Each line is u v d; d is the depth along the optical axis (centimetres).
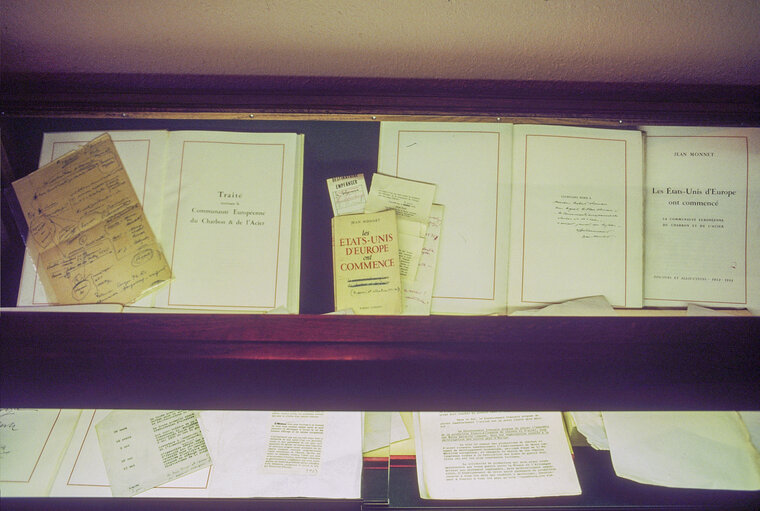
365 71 76
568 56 74
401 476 66
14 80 75
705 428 67
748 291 71
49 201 73
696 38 72
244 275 72
